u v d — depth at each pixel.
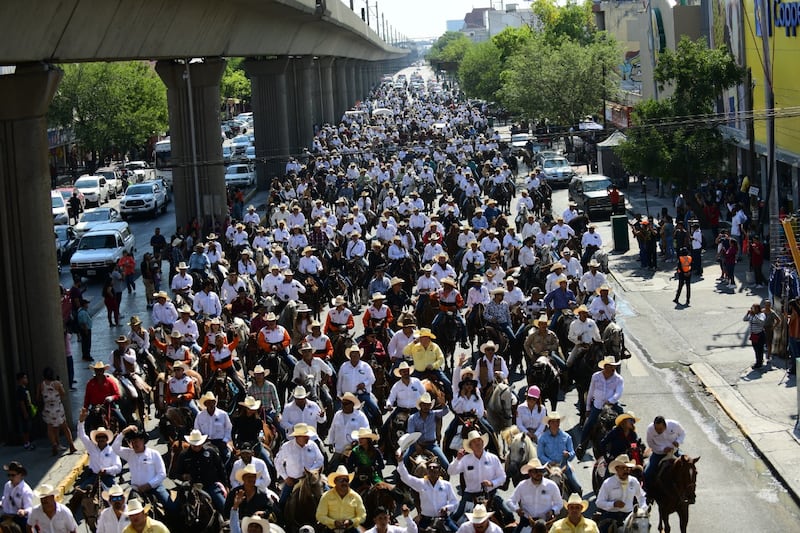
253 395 20.45
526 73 76.25
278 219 43.62
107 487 17.98
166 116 84.00
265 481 16.55
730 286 37.41
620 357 24.56
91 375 30.69
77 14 27.62
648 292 37.66
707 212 44.84
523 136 72.94
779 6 42.94
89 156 89.12
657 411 25.36
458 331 26.17
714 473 21.39
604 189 53.22
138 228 60.34
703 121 45.31
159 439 23.89
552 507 15.66
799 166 41.91
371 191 54.50
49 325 25.94
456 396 20.31
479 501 15.87
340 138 85.31
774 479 20.98
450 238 38.34
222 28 48.00
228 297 30.52
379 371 22.53
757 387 26.47
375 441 17.73
